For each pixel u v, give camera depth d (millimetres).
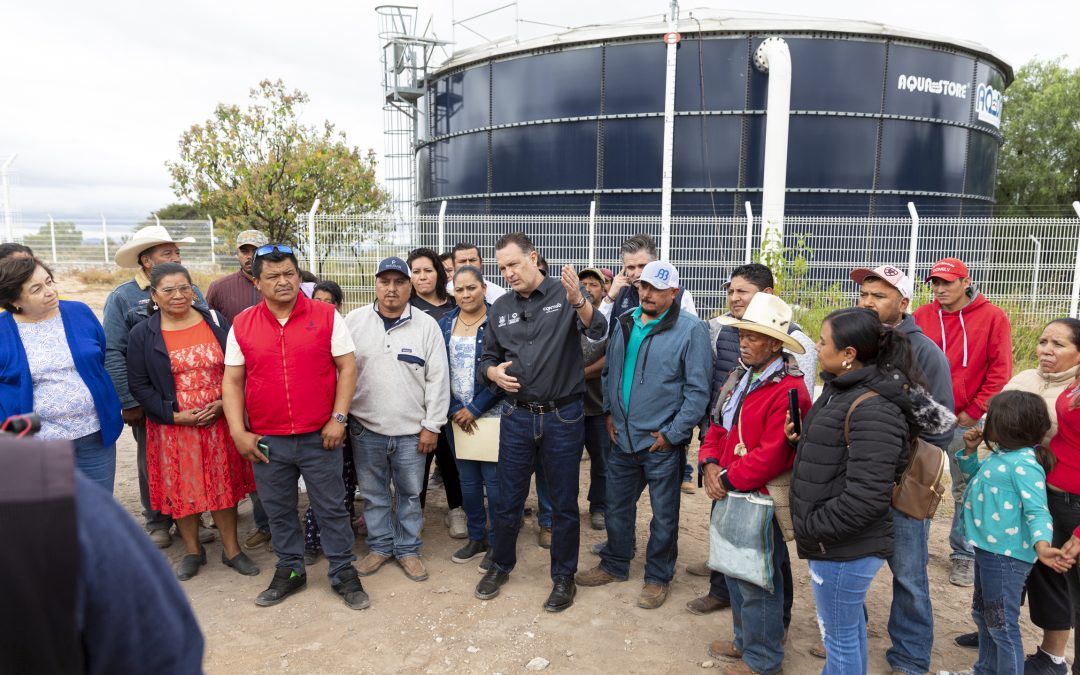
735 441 2982
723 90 13844
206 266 21188
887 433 2336
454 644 3393
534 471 4277
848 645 2545
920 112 14297
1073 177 24797
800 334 3473
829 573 2500
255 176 16703
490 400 4113
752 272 3752
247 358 3580
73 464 896
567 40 14500
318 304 3740
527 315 3684
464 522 4789
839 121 13891
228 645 3375
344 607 3760
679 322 3590
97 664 926
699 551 4457
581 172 14727
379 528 4199
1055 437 2947
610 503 3963
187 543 4125
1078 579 2816
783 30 13609
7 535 810
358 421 4078
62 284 18250
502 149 15633
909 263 11648
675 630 3523
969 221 11133
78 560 853
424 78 17516
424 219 12312
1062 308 10758
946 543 4523
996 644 2787
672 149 13453
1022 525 2725
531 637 3453
